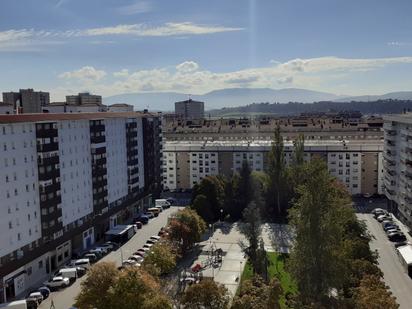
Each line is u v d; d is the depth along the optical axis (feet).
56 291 343.67
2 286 322.14
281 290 266.98
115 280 244.63
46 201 371.56
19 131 343.46
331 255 268.21
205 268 377.71
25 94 495.41
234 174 583.99
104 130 476.13
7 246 328.08
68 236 407.03
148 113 633.61
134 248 439.63
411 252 378.53
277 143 549.95
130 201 550.36
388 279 349.20
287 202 542.57
